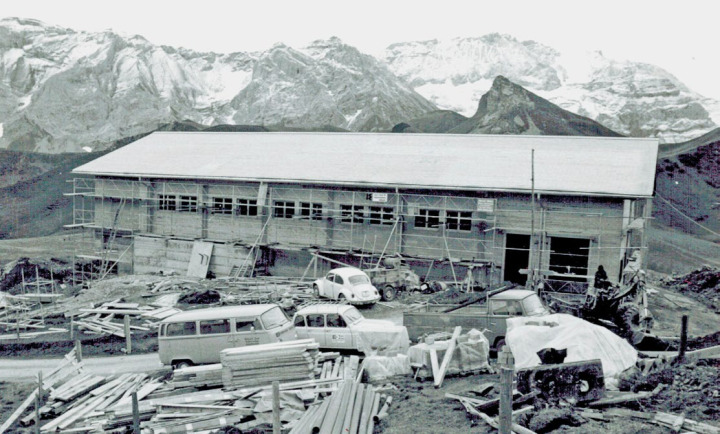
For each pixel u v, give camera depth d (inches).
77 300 1441.9
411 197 1407.5
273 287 1379.2
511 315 791.7
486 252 1333.7
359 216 1480.1
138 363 897.5
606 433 469.4
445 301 1157.7
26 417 700.7
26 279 1852.9
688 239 2832.2
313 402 635.5
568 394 528.7
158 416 624.1
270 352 684.1
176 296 1312.7
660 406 526.0
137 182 1755.7
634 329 815.1
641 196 1187.3
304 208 1544.0
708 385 554.6
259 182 1576.0
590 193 1222.3
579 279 1267.2
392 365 712.4
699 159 4035.4
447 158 1512.1
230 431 596.1
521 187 1284.4
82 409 691.4
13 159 5703.7
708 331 1011.9
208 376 697.6
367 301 1146.7
